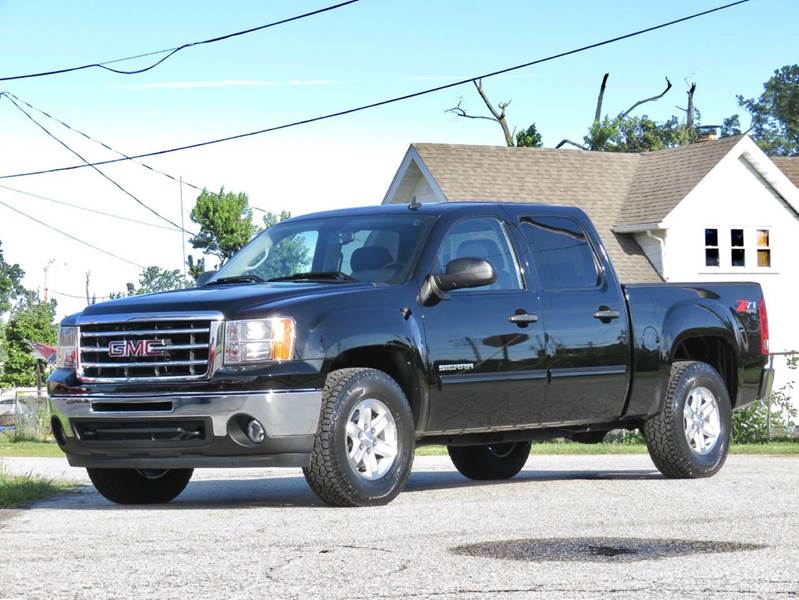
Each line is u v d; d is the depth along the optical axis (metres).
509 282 9.97
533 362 9.91
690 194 35.81
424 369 9.20
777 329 37.47
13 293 133.12
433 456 17.39
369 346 8.89
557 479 11.52
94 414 8.87
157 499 9.93
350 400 8.67
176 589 5.52
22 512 8.80
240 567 6.06
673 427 10.93
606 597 5.25
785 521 7.72
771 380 12.02
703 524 7.59
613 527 7.48
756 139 99.44
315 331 8.68
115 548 6.74
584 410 10.40
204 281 10.31
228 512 8.49
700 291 11.45
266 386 8.49
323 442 8.58
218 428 8.53
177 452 8.70
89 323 9.05
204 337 8.66
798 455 16.52
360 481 8.68
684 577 5.71
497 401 9.71
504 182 35.72
